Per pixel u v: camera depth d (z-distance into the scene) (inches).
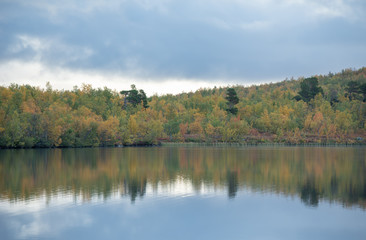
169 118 7470.5
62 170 2137.1
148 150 4281.5
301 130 6983.3
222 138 6166.3
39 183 1653.5
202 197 1364.4
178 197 1362.0
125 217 1096.2
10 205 1221.7
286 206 1232.2
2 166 2326.5
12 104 5575.8
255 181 1733.5
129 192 1448.1
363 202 1285.7
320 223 1047.0
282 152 3932.1
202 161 2765.7
